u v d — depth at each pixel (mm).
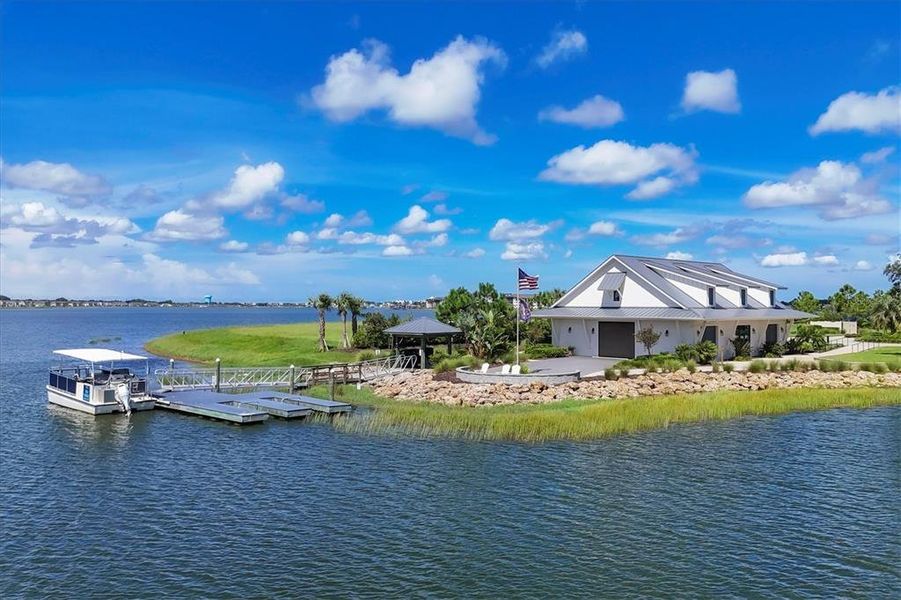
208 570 17312
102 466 27500
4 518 21297
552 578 16562
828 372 49500
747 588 15977
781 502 21922
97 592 16234
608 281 57219
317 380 47844
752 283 62094
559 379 43156
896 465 26344
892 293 85688
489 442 30219
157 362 71062
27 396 46500
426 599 15594
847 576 16562
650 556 17766
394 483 24328
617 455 27891
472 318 59000
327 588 16203
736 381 44531
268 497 23016
